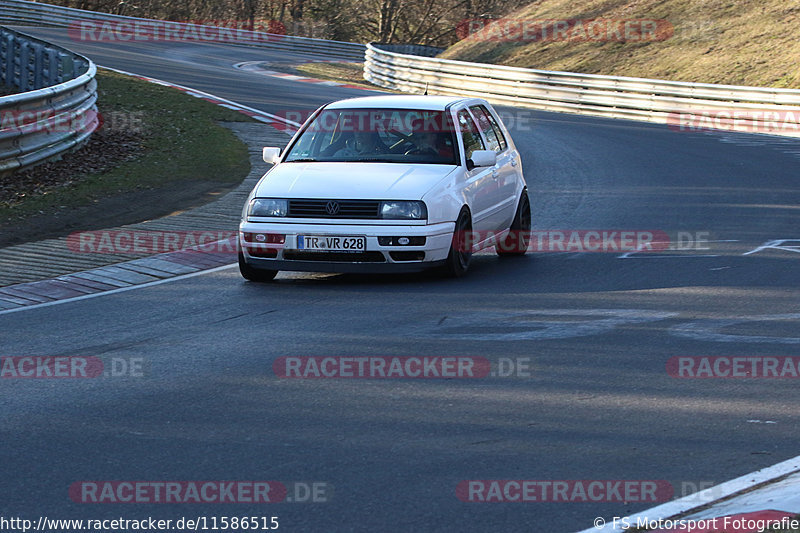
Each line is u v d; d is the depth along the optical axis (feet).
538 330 89.10
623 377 74.69
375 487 54.03
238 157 207.31
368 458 58.39
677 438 61.46
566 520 49.57
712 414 66.13
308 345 84.58
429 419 65.41
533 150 255.09
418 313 96.17
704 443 60.54
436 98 128.26
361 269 108.37
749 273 115.65
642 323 91.76
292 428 63.93
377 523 49.52
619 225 152.05
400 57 456.04
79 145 198.08
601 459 57.98
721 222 153.38
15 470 57.16
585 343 84.53
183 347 84.38
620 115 369.50
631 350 82.23
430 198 109.19
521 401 69.05
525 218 135.03
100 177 177.27
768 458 57.77
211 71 408.46
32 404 69.62
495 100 412.77
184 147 213.46
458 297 103.45
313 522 49.75
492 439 61.46
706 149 260.62
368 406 68.23
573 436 61.98
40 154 176.96
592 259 126.31
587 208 168.86
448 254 111.24
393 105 124.36
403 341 85.56
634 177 207.51
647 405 68.13
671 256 127.34
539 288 108.27
